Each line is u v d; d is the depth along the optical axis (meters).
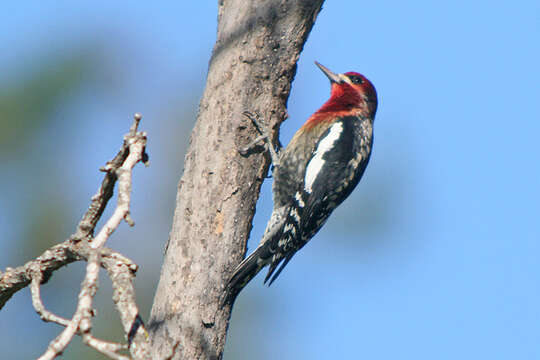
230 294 8.21
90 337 5.30
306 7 9.26
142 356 5.86
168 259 8.25
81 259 7.14
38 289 6.39
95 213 7.12
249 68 9.03
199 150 8.72
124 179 6.35
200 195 8.48
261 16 9.17
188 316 7.89
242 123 8.81
